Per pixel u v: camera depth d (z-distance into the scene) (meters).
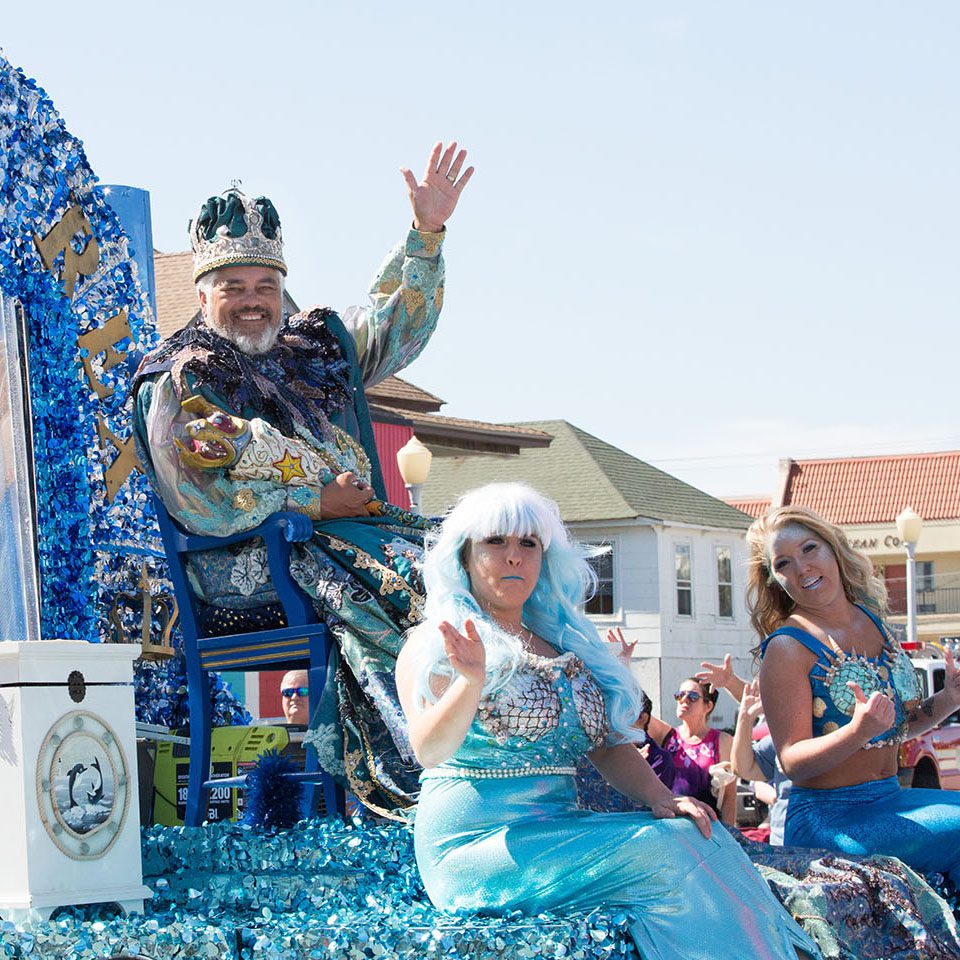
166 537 5.94
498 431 27.20
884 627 5.81
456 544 4.20
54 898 3.90
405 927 3.81
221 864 4.88
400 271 6.91
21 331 6.23
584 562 4.39
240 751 6.98
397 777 5.37
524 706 4.09
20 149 6.39
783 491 55.25
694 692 8.96
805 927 4.46
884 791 5.62
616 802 5.20
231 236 6.16
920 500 52.81
